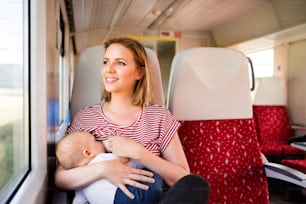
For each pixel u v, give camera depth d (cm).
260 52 161
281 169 130
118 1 134
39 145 103
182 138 133
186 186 82
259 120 166
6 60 82
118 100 108
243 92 144
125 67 104
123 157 93
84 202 94
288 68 168
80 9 138
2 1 79
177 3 137
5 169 81
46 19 102
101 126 104
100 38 143
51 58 117
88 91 127
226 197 134
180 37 146
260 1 145
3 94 80
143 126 105
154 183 88
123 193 84
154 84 129
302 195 128
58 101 157
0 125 76
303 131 161
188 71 134
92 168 87
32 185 88
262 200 136
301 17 143
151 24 141
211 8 139
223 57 140
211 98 138
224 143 138
